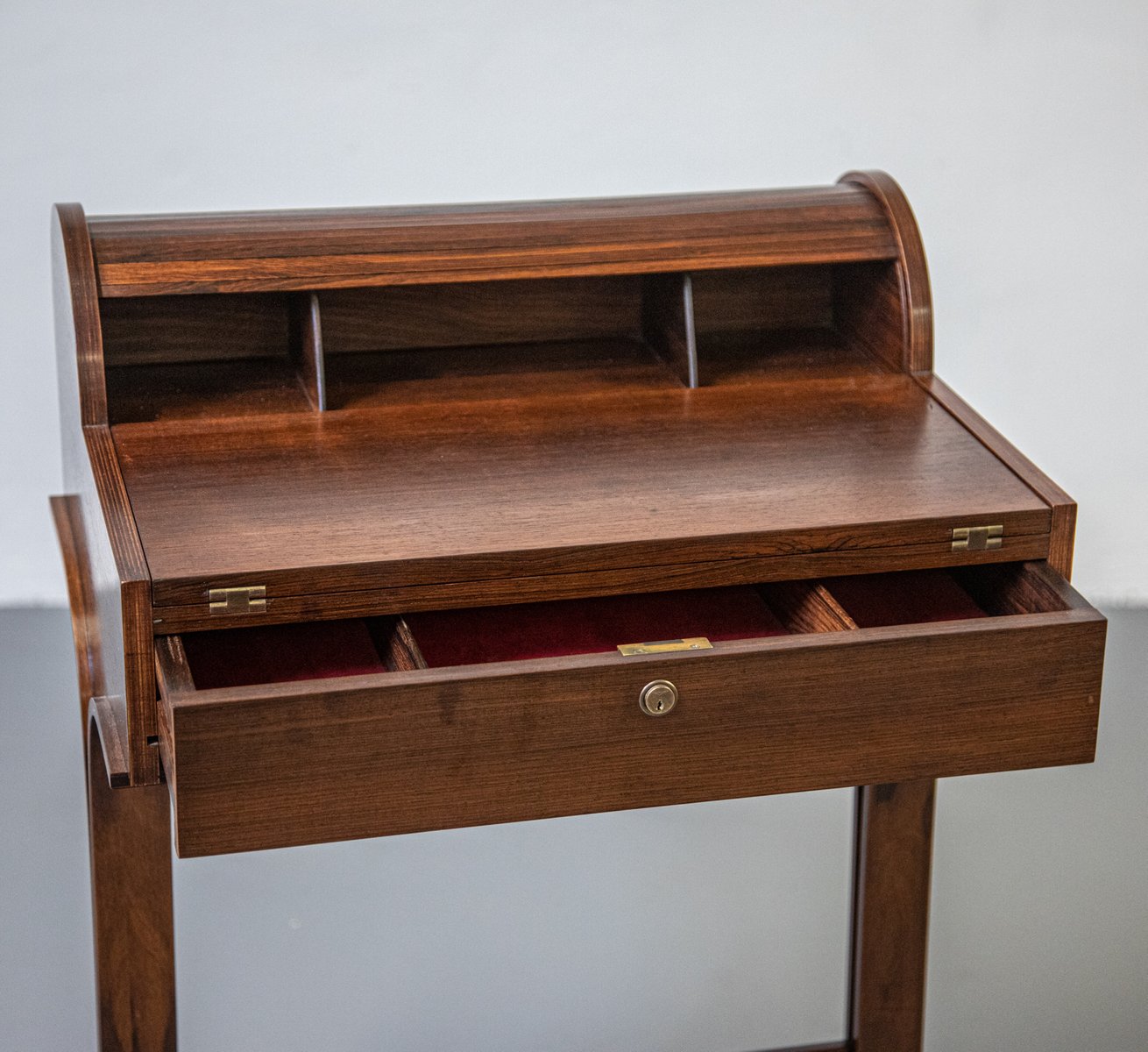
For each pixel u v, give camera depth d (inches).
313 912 109.7
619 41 145.3
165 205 144.1
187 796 54.8
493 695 56.8
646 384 78.2
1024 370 158.6
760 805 125.6
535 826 122.4
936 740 62.3
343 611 60.5
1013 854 117.6
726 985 101.3
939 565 66.5
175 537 61.1
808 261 78.7
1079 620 62.3
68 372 76.3
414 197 147.4
